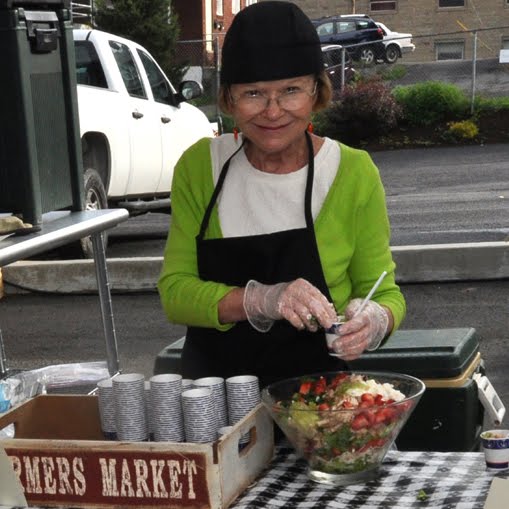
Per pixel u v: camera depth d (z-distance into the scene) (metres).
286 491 2.77
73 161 4.63
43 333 8.74
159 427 2.86
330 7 52.56
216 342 3.35
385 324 3.04
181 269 3.33
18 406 3.11
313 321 2.93
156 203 12.73
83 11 5.82
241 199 3.30
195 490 2.66
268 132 3.14
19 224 4.01
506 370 7.19
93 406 3.17
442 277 9.79
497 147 24.55
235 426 2.74
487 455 2.80
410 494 2.69
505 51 27.45
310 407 2.81
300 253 3.22
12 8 4.10
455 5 51.88
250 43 3.06
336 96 26.48
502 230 12.91
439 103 26.20
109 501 2.73
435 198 16.80
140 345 8.27
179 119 13.34
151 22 29.41
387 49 39.00
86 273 9.99
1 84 4.14
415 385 2.94
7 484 2.75
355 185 3.28
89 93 11.51
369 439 2.73
